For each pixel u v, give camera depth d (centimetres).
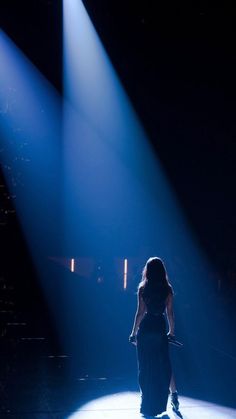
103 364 949
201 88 1572
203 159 1619
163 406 659
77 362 961
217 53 1518
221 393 778
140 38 1542
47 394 762
